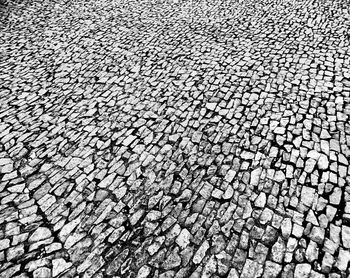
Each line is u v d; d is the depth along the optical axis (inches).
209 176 89.1
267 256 71.1
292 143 96.8
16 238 77.3
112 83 129.8
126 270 70.4
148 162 94.6
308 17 172.6
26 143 104.0
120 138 103.5
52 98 123.9
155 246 74.3
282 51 143.1
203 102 115.6
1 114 116.9
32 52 154.0
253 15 178.9
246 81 125.0
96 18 184.7
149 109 114.7
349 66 130.5
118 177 90.7
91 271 70.5
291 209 79.8
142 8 195.2
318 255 70.9
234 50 146.2
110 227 78.7
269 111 109.3
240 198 83.0
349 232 74.8
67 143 103.1
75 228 78.8
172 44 154.4
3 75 138.4
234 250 72.6
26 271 70.9
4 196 87.6
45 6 200.4
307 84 121.1
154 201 84.0
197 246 73.8
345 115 106.0
